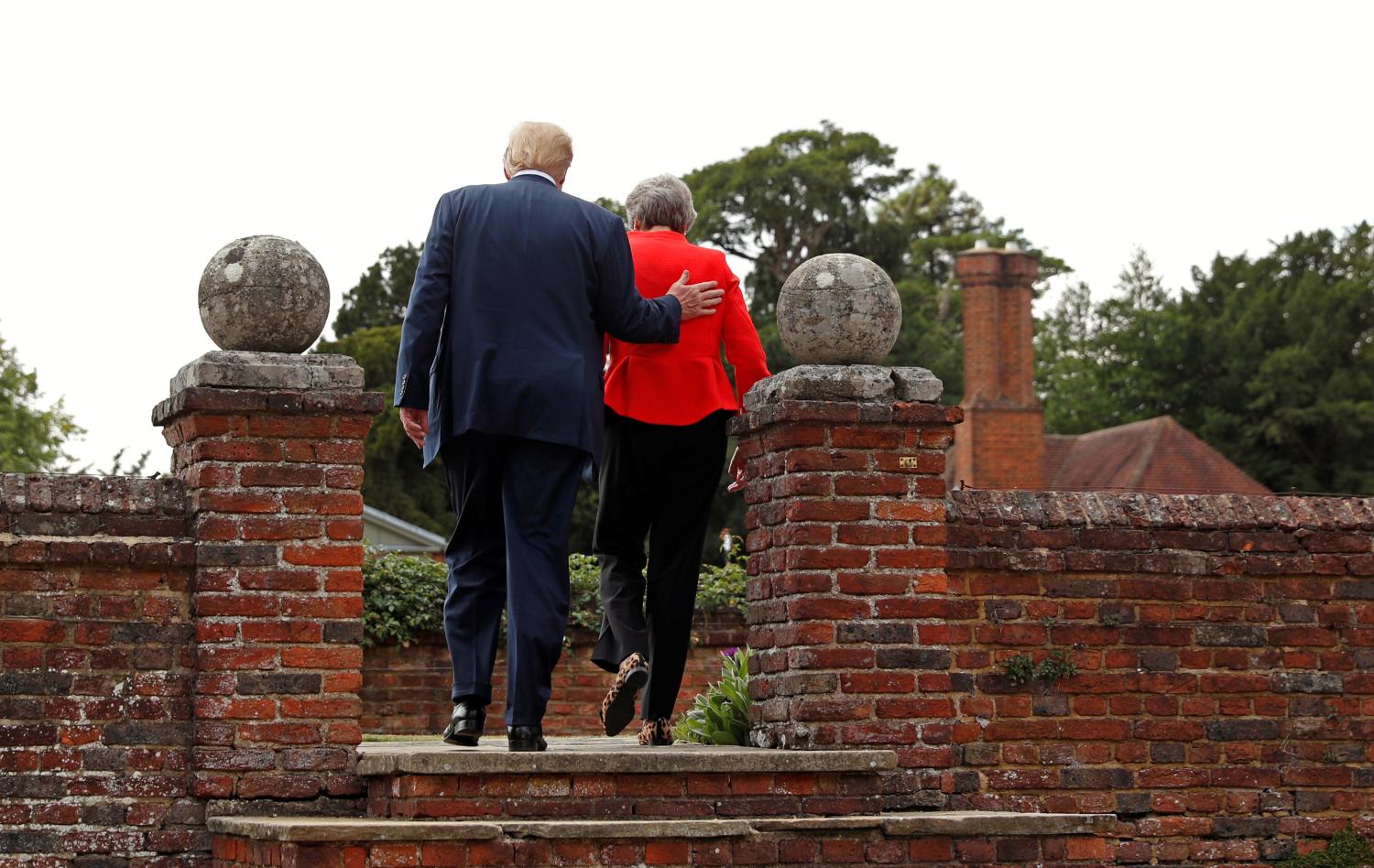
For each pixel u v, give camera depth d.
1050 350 65.88
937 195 64.50
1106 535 7.28
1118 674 7.25
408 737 11.14
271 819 5.98
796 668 6.59
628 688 6.37
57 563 6.23
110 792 6.23
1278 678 7.42
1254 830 7.32
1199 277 57.31
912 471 6.74
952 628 7.10
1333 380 50.00
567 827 5.52
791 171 50.25
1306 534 7.48
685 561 6.70
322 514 6.38
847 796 6.21
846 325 6.74
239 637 6.27
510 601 5.99
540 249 6.04
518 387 5.91
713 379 6.68
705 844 5.69
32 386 41.78
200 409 6.30
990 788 7.05
